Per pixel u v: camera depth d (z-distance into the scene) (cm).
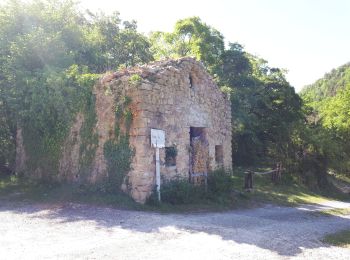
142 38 2803
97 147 1225
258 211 1313
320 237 925
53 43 1588
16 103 1423
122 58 2698
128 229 781
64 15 1894
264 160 2888
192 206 1186
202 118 1483
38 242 670
